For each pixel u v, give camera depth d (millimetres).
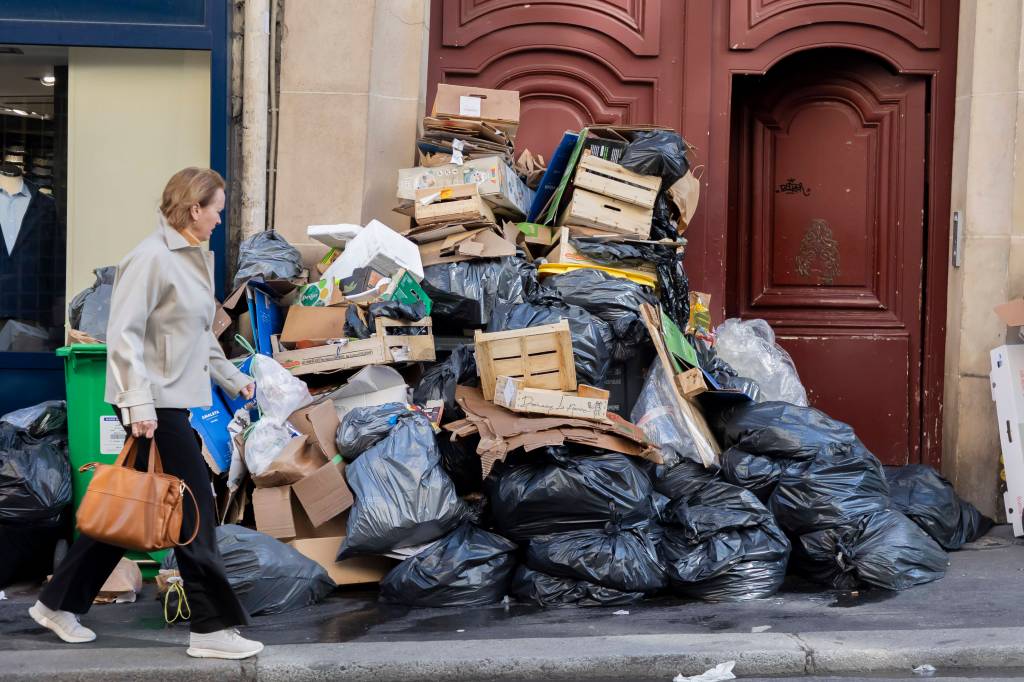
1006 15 6785
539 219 6758
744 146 7445
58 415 5879
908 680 4211
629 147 6516
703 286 7242
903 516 5605
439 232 6328
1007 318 6219
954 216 7074
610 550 5145
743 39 7191
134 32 6711
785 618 4848
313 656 4320
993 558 5922
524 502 5242
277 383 5496
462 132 6656
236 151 6840
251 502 5617
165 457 4277
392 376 5801
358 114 6824
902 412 7312
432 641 4504
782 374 6602
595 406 5406
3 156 6793
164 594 5105
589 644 4445
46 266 6809
